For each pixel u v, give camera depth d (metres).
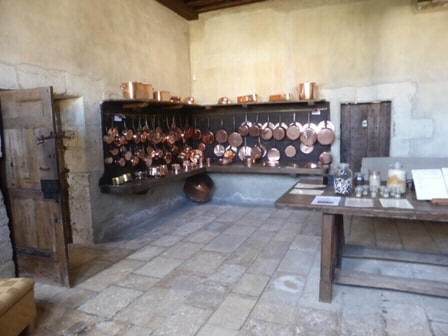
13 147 2.56
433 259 2.67
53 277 2.59
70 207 3.58
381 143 4.38
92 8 3.46
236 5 4.95
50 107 2.37
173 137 4.81
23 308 1.97
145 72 4.32
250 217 4.44
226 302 2.31
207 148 5.42
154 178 3.99
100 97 3.58
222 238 3.64
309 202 2.21
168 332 1.99
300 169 4.42
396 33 4.16
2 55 2.59
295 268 2.84
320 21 4.53
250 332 1.97
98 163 3.57
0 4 2.57
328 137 4.59
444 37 3.95
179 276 2.73
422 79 4.10
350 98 4.46
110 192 3.53
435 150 4.13
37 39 2.87
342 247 2.79
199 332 1.98
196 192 5.27
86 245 3.50
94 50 3.49
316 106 4.65
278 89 4.88
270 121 4.97
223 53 5.20
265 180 5.12
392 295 2.35
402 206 2.03
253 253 3.19
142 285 2.58
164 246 3.43
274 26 4.81
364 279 2.34
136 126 4.18
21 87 2.74
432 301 2.26
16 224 2.68
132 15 4.06
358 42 4.36
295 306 2.24
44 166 2.46
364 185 2.63
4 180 2.66
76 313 2.21
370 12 4.26
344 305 2.23
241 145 5.18
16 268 2.74
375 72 4.31
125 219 3.99
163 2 4.55
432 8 3.96
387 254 2.80
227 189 5.39
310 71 4.65
